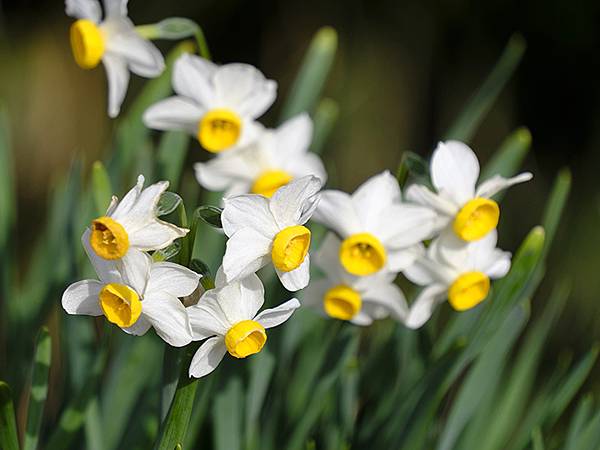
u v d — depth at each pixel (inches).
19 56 36.1
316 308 20.8
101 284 17.7
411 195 19.9
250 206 17.5
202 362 17.8
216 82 21.5
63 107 36.4
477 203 19.5
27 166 36.3
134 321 17.3
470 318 21.2
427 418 20.5
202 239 22.6
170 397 18.5
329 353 20.9
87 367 21.7
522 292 21.5
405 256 20.1
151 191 17.3
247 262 17.6
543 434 21.6
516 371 22.8
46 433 22.3
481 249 20.1
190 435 20.8
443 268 20.1
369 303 20.6
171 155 22.6
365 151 36.2
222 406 20.7
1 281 22.8
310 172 22.0
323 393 21.1
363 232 19.8
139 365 21.5
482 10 36.7
